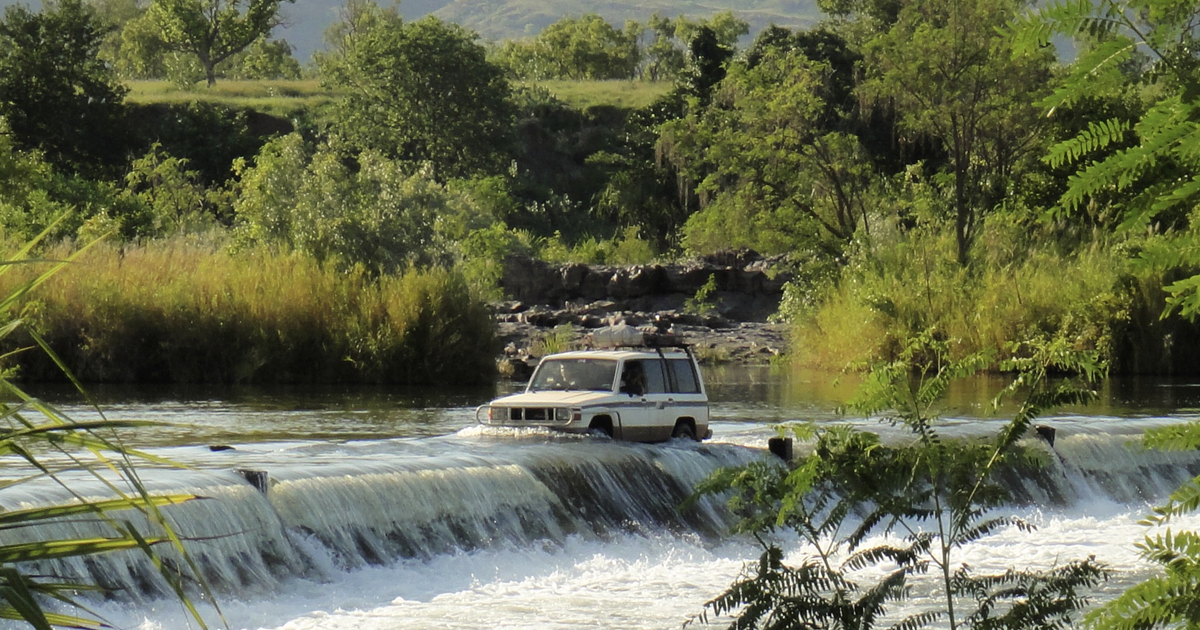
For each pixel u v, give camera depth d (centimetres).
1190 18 556
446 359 7138
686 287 11688
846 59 16225
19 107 16750
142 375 6950
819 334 8738
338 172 8931
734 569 3067
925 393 1173
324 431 4525
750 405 5881
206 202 13888
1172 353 7756
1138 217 593
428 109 18588
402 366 7112
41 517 698
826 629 1149
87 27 17512
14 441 730
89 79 17212
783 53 16262
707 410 4209
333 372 7081
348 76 19038
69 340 6812
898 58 10044
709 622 2534
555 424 3888
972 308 7869
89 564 2381
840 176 11419
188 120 17875
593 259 13962
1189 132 565
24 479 741
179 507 2564
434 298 7231
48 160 16575
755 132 11288
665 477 3544
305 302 7150
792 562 3042
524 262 11831
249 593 2584
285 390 6512
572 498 3316
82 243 7588
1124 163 581
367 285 7481
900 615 2473
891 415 1213
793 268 11056
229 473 2800
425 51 18525
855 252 9812
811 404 5944
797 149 11200
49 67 16850
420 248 8869
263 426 4684
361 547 2870
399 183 9181
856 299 8356
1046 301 7800
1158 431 778
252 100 19762
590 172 19600
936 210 10138
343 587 2712
